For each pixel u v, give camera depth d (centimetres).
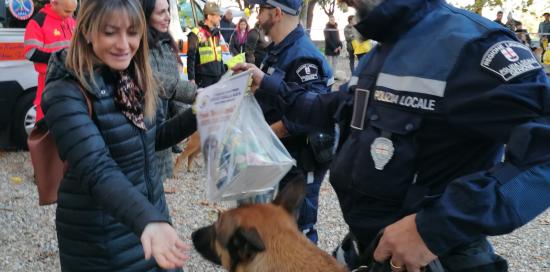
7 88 660
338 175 180
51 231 460
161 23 365
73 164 175
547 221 514
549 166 130
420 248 140
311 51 299
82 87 188
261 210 184
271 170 184
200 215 512
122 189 165
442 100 150
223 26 1271
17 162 668
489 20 159
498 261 160
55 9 550
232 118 189
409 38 163
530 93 135
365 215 175
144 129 208
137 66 206
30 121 691
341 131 197
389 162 160
